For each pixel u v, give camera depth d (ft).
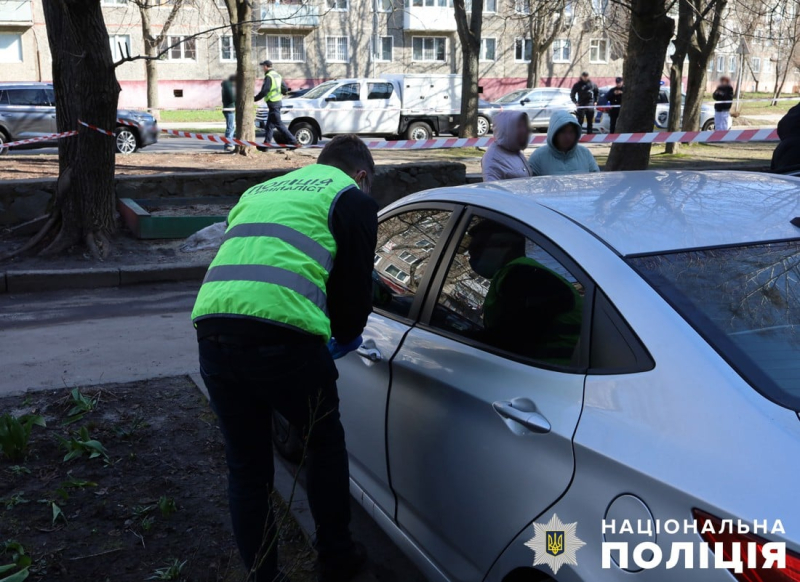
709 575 5.40
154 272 27.50
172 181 38.06
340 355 9.85
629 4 38.14
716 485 5.51
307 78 138.51
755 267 7.28
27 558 10.25
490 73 146.92
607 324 7.02
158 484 12.75
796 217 8.23
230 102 61.52
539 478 6.99
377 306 11.05
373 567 10.98
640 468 5.98
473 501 8.00
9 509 11.85
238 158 53.31
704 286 7.00
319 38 137.69
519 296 8.25
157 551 10.94
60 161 29.37
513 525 7.33
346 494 9.82
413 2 140.15
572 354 7.29
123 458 13.66
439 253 9.97
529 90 93.50
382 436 10.00
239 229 9.04
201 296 8.85
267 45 135.54
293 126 76.95
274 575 9.52
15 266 27.96
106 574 10.39
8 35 123.24
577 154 17.79
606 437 6.39
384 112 80.38
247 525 9.32
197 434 14.62
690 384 6.17
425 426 8.91
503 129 17.30
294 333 8.51
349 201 9.01
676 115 68.59
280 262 8.57
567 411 6.90
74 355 19.54
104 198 29.60
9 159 50.85
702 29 66.64
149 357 19.38
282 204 8.96
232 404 9.02
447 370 8.74
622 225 7.96
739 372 6.14
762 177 9.91
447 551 8.72
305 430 9.20
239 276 8.60
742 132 24.29
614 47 104.27
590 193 9.11
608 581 6.16
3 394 16.60
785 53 111.45
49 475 13.00
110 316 23.49
